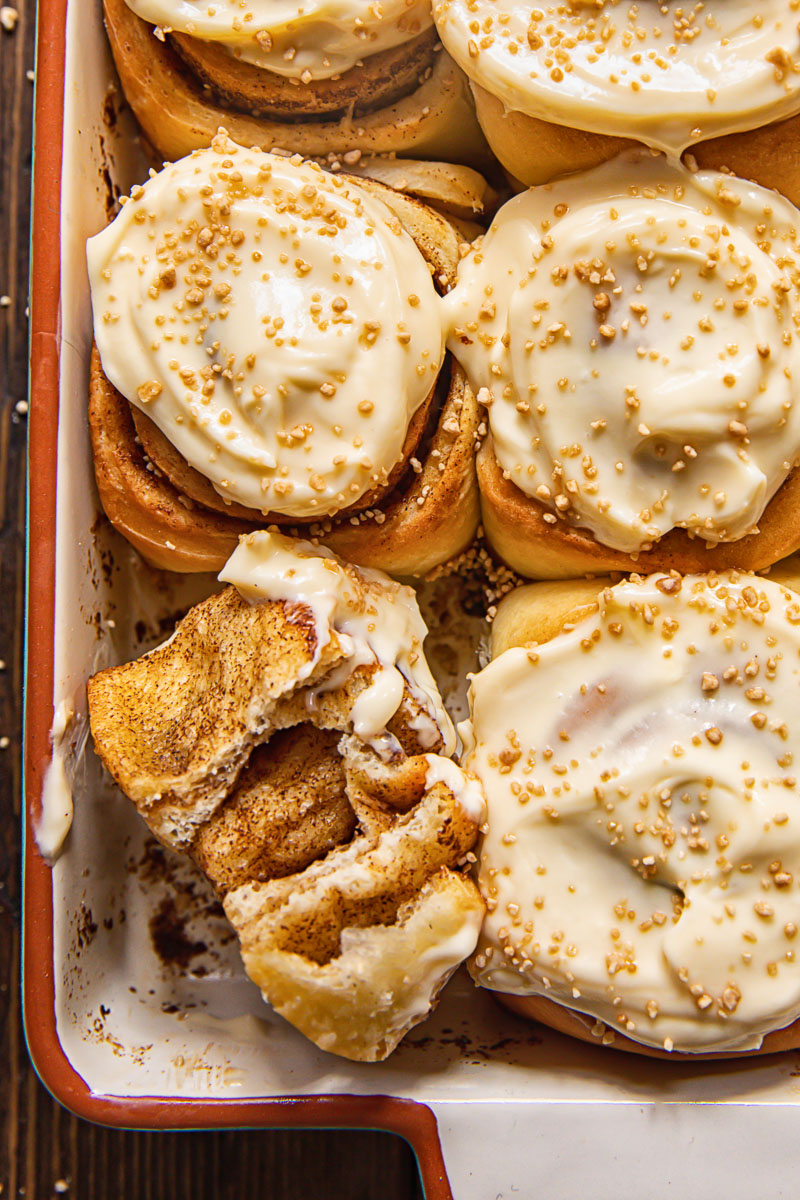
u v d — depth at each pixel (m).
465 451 0.46
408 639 0.46
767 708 0.45
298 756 0.45
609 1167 0.45
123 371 0.45
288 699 0.44
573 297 0.45
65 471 0.46
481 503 0.47
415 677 0.46
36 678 0.46
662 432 0.44
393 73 0.46
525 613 0.47
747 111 0.44
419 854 0.44
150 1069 0.46
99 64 0.47
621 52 0.44
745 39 0.44
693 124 0.44
